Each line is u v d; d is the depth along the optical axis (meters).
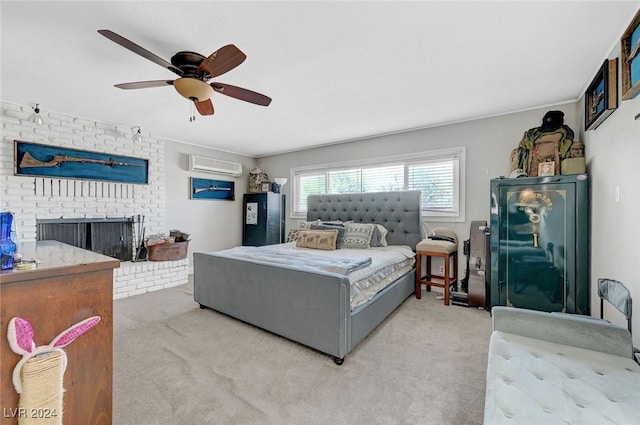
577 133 2.96
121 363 2.02
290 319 2.29
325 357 2.12
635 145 1.68
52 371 1.00
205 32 1.83
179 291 3.90
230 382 1.81
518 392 1.11
